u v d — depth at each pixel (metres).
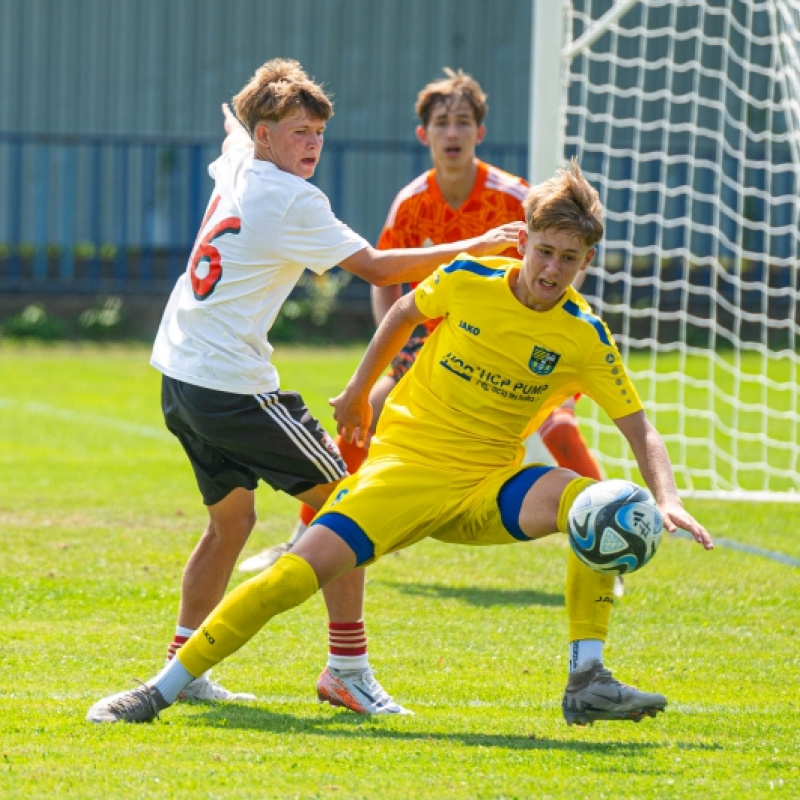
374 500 14.79
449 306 15.36
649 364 66.19
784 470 38.53
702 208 79.25
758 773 13.12
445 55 85.69
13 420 46.34
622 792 12.37
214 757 13.36
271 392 16.08
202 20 83.56
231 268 15.95
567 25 31.38
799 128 31.91
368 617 21.23
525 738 14.59
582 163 79.38
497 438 15.30
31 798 11.98
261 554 24.16
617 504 13.99
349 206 85.19
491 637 20.06
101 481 34.25
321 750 13.77
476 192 23.62
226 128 18.16
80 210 82.44
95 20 82.69
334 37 84.88
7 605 21.33
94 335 77.50
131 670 17.69
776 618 21.66
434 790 12.32
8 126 82.44
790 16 31.20
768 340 76.56
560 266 14.42
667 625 21.11
